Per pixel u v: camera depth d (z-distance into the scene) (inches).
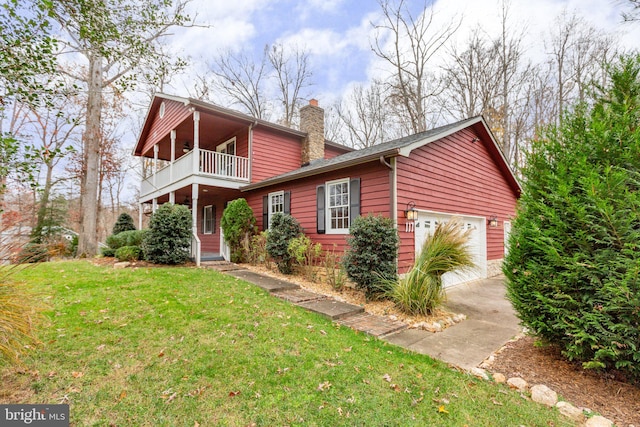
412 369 126.1
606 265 109.8
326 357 131.6
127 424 87.2
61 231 547.8
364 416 94.9
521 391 112.7
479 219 370.6
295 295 227.1
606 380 116.8
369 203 261.4
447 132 293.4
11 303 93.2
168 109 469.7
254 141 438.9
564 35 627.5
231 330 152.5
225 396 101.7
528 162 144.8
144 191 572.7
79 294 192.2
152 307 175.9
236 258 366.3
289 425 90.0
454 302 252.5
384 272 219.0
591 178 112.0
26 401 94.0
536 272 128.6
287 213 349.7
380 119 844.6
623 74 134.6
